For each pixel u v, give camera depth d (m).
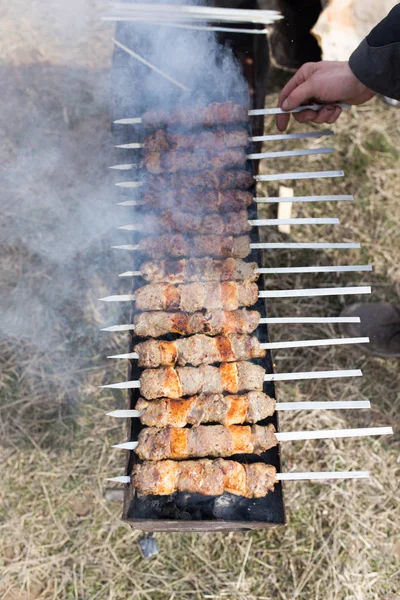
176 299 1.66
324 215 2.24
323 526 1.91
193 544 1.88
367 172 2.29
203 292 1.66
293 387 2.04
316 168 2.29
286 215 2.21
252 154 1.79
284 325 2.10
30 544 1.86
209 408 1.58
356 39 1.98
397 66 1.60
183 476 1.53
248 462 1.63
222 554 1.88
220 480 1.52
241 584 1.86
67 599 1.83
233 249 1.71
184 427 1.61
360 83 1.71
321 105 1.80
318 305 2.13
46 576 1.84
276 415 1.62
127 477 1.53
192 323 1.65
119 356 1.63
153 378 1.60
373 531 1.91
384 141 2.32
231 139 1.78
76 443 1.95
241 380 1.60
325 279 2.16
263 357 1.67
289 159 2.29
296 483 1.94
